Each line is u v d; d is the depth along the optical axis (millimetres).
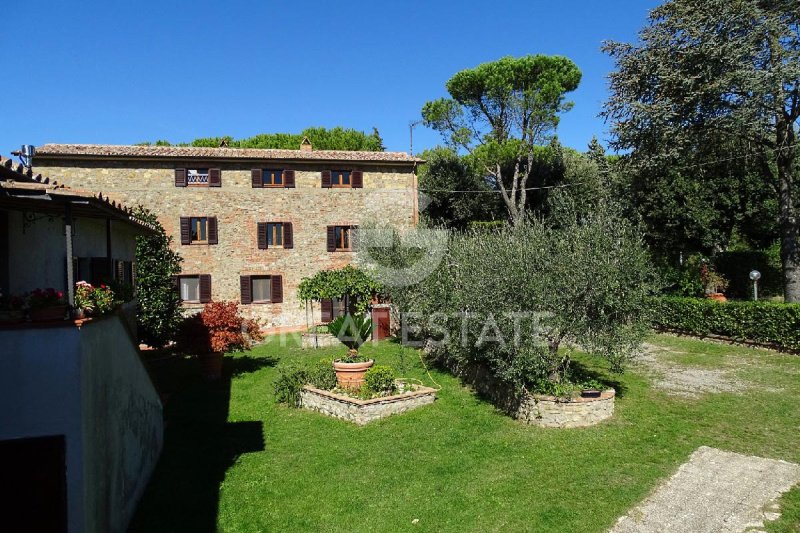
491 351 10305
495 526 6445
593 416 9570
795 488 6789
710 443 8422
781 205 18062
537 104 25391
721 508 6480
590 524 6363
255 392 13266
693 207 24141
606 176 22406
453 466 8203
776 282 22594
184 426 10664
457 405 11289
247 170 23344
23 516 5008
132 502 7031
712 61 16922
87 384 5332
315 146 40438
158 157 22000
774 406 9883
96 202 6246
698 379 12078
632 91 19328
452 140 27438
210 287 22797
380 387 11266
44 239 8688
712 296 20125
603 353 9469
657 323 17859
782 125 17656
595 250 9469
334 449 9188
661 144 18734
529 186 29641
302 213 23781
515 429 9594
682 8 18047
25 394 5043
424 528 6500
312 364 15594
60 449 5090
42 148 21312
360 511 6996
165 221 22453
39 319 5172
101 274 11031
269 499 7410
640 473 7559
